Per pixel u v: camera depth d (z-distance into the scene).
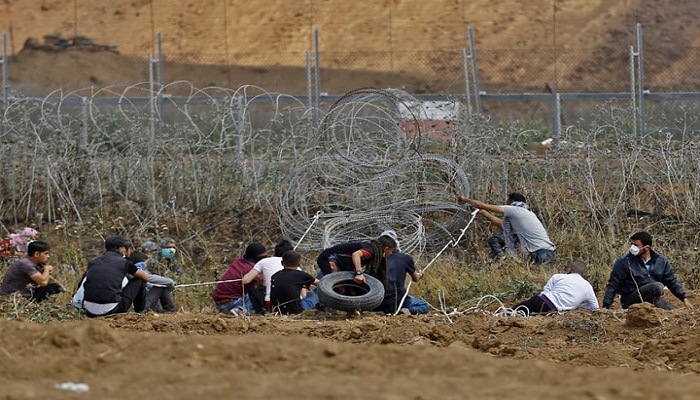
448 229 62.28
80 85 130.62
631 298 47.09
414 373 27.11
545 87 132.75
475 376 26.86
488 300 51.94
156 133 70.12
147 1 140.38
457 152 64.19
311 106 73.44
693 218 61.25
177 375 26.47
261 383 25.48
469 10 139.75
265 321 42.12
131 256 49.72
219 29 138.50
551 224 61.69
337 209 65.00
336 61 133.12
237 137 69.88
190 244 63.94
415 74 131.38
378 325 40.16
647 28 137.25
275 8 139.88
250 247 51.31
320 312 46.78
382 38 136.62
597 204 62.19
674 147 65.12
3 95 83.56
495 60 134.25
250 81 132.38
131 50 136.12
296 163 64.50
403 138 63.88
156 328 41.12
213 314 47.34
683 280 55.91
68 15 139.62
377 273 47.78
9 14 141.88
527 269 56.03
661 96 81.81
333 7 139.38
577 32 138.00
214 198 67.25
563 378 26.73
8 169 67.31
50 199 66.25
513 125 69.00
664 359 34.91
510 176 63.97
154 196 65.81
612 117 65.19
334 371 27.56
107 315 45.75
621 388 24.77
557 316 42.31
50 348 29.41
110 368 27.47
